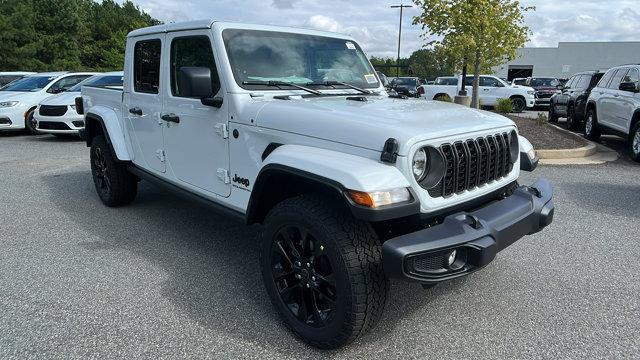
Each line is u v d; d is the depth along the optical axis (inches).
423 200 104.0
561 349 113.0
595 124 432.5
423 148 103.7
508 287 144.6
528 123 510.3
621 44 1598.2
